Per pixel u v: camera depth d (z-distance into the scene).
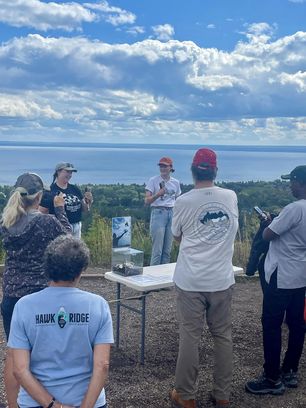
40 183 3.86
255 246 4.54
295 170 4.34
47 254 2.63
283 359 5.05
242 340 5.77
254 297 7.60
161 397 4.39
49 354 2.54
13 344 2.54
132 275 5.13
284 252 4.29
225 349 4.18
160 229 8.26
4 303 3.82
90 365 2.60
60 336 2.54
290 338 4.57
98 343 2.58
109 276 5.17
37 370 2.55
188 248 4.08
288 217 4.20
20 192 3.75
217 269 4.06
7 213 3.74
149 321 6.34
